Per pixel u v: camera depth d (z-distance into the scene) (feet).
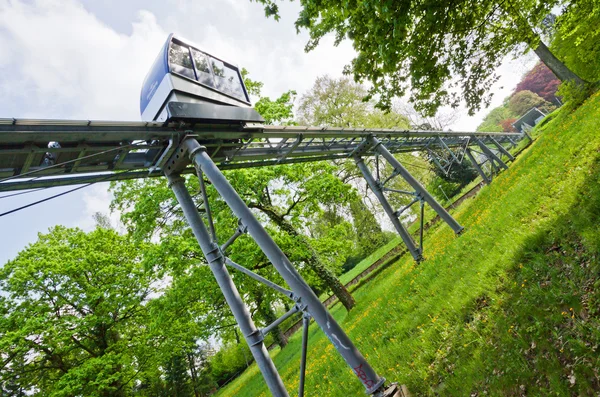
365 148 43.24
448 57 19.95
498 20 20.26
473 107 21.99
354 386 21.31
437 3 15.84
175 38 23.08
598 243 13.21
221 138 23.81
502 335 13.73
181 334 59.67
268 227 54.13
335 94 97.30
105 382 51.93
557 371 10.29
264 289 63.62
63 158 17.93
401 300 29.55
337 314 68.85
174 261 45.01
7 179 16.15
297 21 18.61
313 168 62.28
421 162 110.93
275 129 28.40
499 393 11.52
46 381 60.44
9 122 14.16
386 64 17.89
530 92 221.87
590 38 53.62
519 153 102.78
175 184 22.38
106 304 60.34
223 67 27.32
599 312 11.18
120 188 53.42
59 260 59.26
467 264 24.52
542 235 17.93
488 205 42.16
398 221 43.04
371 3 14.70
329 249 61.93
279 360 65.10
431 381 15.81
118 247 68.44
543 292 13.67
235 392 71.51
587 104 48.21
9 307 55.47
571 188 20.36
